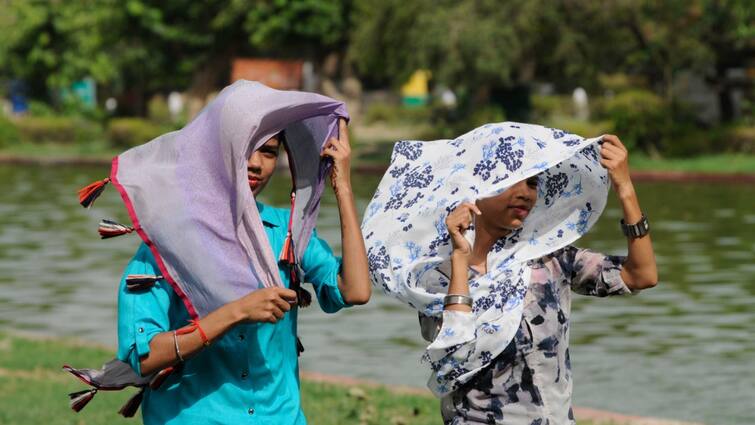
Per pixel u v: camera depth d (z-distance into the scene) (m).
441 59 58.28
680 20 60.03
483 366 7.45
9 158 74.56
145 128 80.38
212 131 6.75
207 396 6.93
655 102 60.28
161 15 77.44
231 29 77.44
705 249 29.39
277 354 7.06
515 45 57.34
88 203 6.90
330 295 7.30
